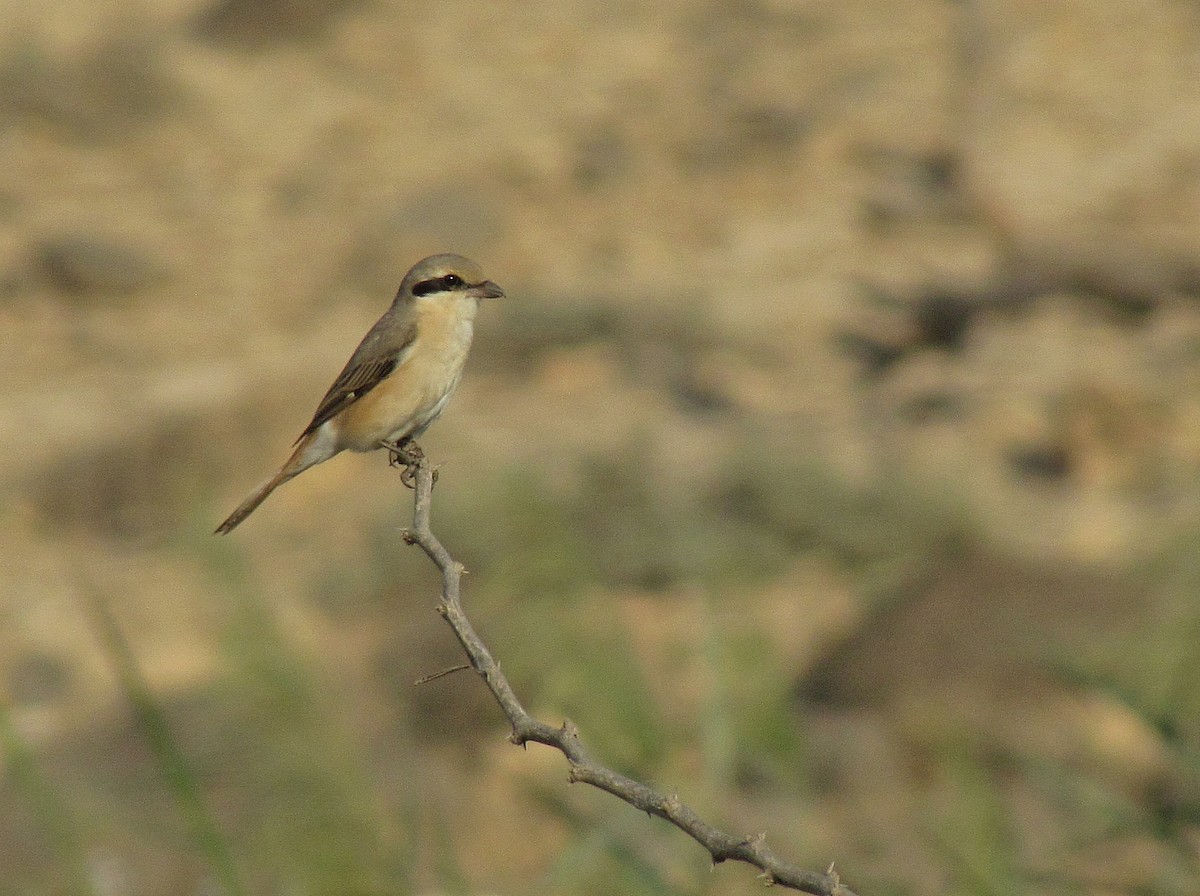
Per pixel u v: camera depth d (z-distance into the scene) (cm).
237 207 3241
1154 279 2403
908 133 3250
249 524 1927
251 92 3666
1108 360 2145
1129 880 641
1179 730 671
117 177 3353
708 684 706
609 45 3788
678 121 3456
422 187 3281
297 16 3856
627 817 667
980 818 666
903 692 1112
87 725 1352
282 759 629
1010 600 1177
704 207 3125
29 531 2042
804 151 3262
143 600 1753
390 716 1120
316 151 3456
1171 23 3566
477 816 964
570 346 2444
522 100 3612
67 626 1730
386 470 2025
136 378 2570
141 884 899
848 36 3697
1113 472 1752
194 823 539
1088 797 697
